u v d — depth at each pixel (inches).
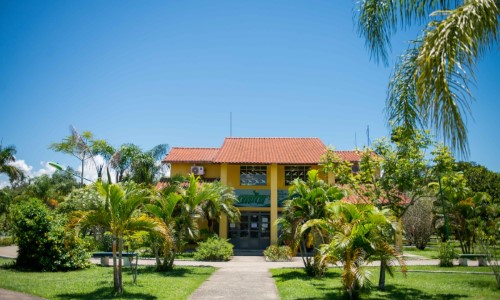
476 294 464.8
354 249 397.1
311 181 647.8
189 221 697.6
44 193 1904.5
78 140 1206.9
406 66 329.1
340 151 1226.0
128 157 1221.7
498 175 1459.2
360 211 418.6
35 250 648.4
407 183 514.6
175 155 1290.6
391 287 518.3
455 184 556.1
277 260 930.7
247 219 1192.8
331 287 512.7
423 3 283.3
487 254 543.2
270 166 1209.4
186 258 971.3
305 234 630.5
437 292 479.8
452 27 223.0
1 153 1533.0
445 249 807.7
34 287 470.6
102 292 452.1
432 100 220.4
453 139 216.8
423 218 1256.8
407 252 1175.0
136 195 453.1
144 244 695.1
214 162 1147.3
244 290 495.2
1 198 1539.1
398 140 516.1
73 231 441.4
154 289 482.0
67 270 668.7
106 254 765.9
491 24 223.0
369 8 315.6
